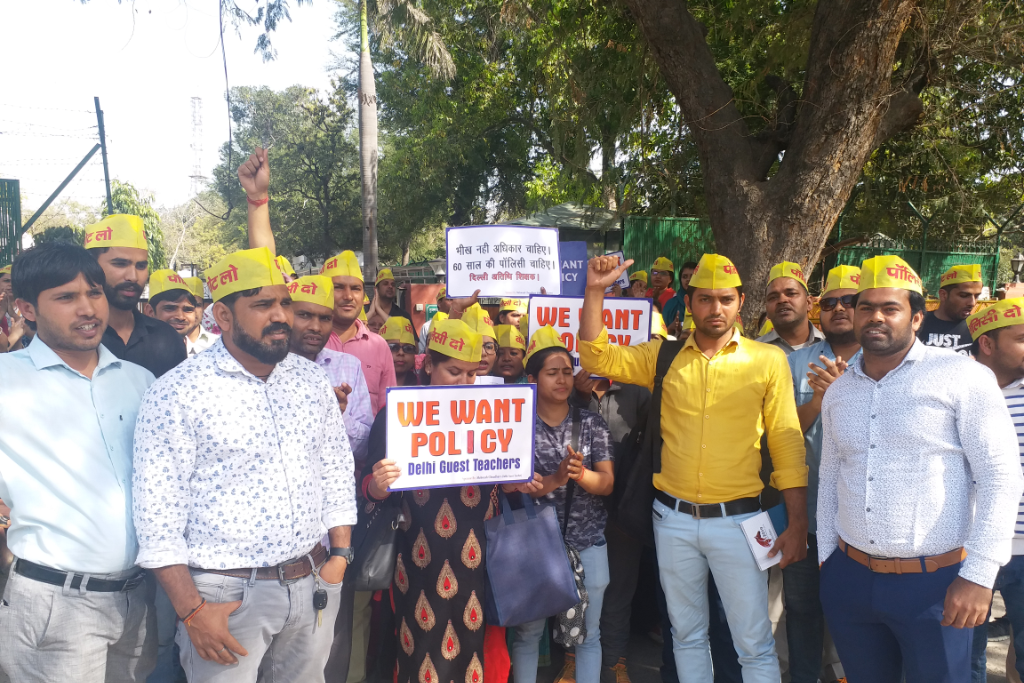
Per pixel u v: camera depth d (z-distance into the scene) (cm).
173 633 363
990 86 971
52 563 252
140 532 243
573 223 1430
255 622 255
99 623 261
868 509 280
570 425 373
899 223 1482
